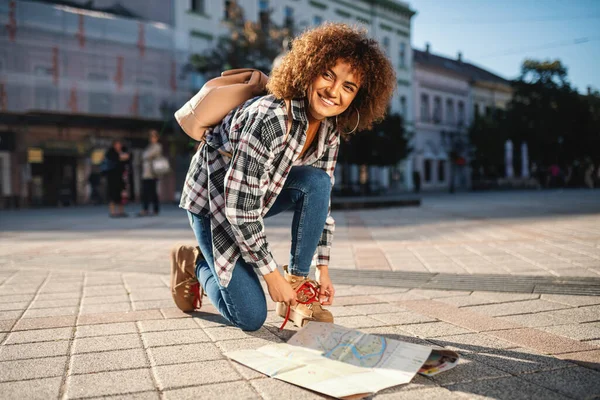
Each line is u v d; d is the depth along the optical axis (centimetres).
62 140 2056
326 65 200
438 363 182
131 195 2192
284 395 165
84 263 479
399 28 3488
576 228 709
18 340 231
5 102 1858
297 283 235
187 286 271
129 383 177
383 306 292
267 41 2075
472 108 4112
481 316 266
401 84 3441
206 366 193
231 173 204
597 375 180
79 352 213
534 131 3672
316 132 228
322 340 203
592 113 3841
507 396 162
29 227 944
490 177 3653
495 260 454
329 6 3030
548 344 216
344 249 556
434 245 572
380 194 2778
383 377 171
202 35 2398
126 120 2112
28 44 1916
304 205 230
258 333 238
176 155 2186
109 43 2084
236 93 223
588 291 321
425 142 3631
